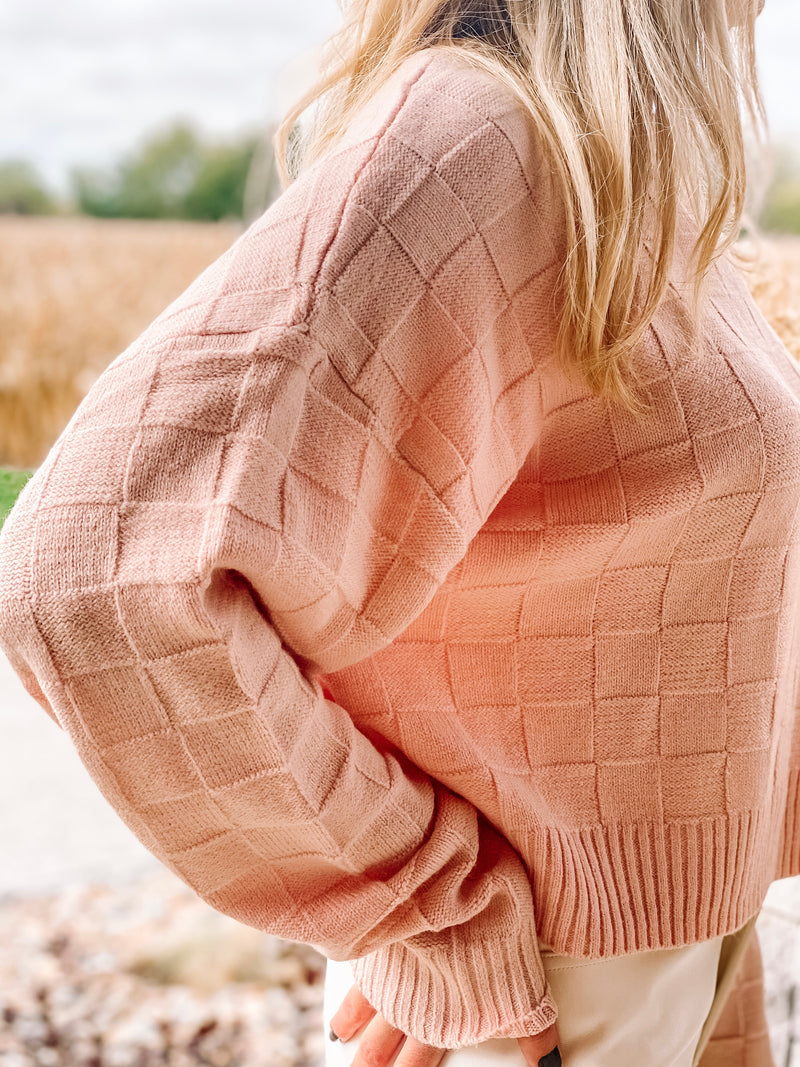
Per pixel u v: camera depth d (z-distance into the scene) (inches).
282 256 21.2
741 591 27.2
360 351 21.0
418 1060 29.1
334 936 24.7
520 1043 28.8
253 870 24.4
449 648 27.5
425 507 22.7
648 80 24.2
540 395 24.9
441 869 26.1
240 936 80.5
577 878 28.3
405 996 28.9
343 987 33.0
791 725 32.4
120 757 21.3
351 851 24.3
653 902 29.1
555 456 26.0
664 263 24.0
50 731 107.6
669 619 27.1
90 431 20.6
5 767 100.0
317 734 23.3
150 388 20.4
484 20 25.7
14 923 79.4
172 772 21.7
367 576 23.4
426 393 22.1
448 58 24.0
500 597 26.7
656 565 26.4
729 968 33.6
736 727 28.5
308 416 20.6
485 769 27.3
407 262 21.3
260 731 21.5
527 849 27.9
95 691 20.5
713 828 29.2
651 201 24.6
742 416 25.3
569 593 26.6
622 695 27.6
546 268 23.6
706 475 25.0
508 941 27.7
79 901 82.7
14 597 19.9
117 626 19.9
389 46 26.4
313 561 21.0
